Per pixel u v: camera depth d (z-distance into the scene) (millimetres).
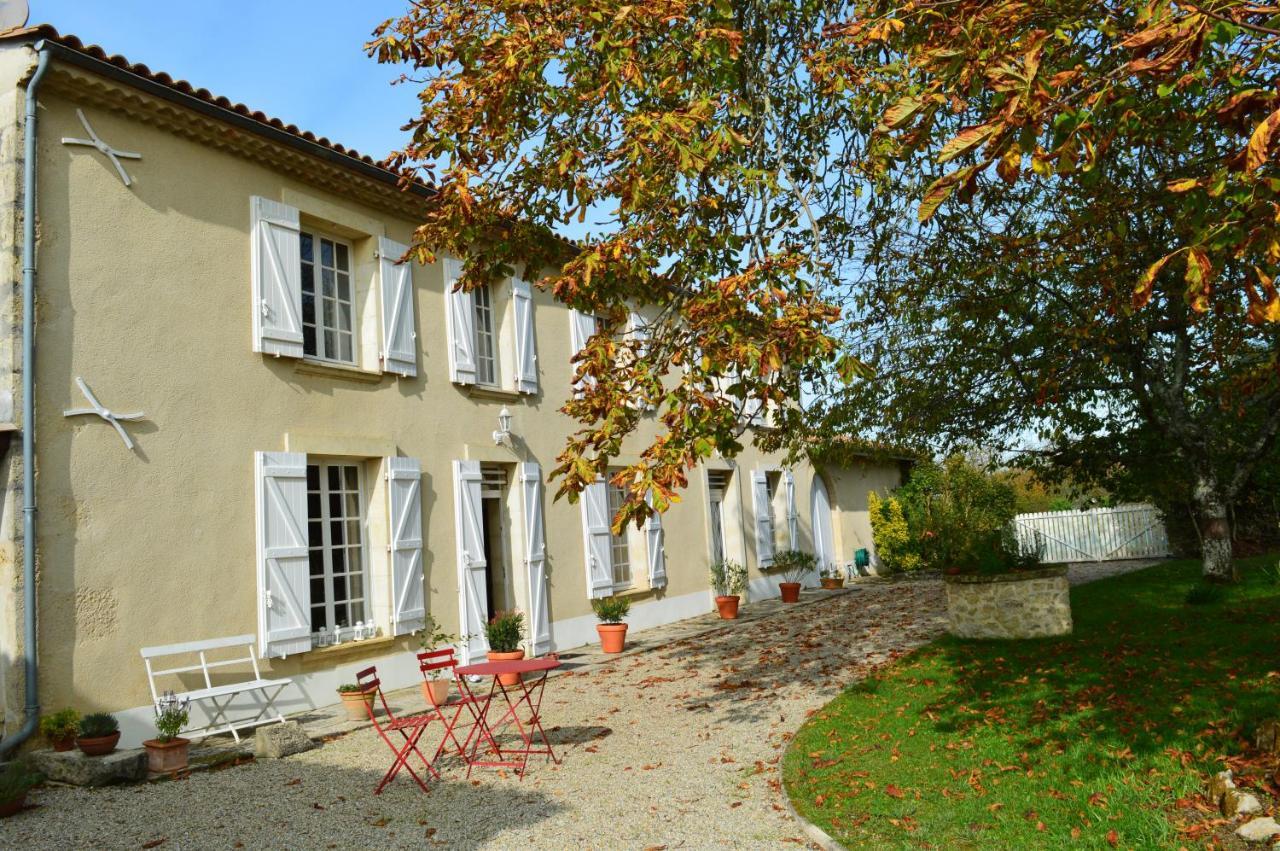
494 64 6500
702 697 8930
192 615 8031
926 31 5719
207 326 8516
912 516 23688
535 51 6445
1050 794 5117
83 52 7457
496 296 12820
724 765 6434
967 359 10930
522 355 12656
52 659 6957
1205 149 5988
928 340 11094
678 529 16125
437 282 11453
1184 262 7684
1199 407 13086
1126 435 14109
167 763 6730
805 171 8594
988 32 4559
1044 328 9953
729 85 7473
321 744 7617
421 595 10367
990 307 9469
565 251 8266
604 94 6652
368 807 5797
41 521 6996
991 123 3682
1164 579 14664
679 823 5238
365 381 10188
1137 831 4461
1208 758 5348
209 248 8633
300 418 9352
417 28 7219
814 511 21312
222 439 8508
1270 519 18938
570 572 13148
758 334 6043
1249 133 3658
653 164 6504
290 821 5562
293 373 9344
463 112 6859
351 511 10062
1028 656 9070
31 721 6707
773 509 19703
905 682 8539
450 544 11039
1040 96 3619
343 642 9531
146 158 8156
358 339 10484
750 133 8078
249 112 8852
